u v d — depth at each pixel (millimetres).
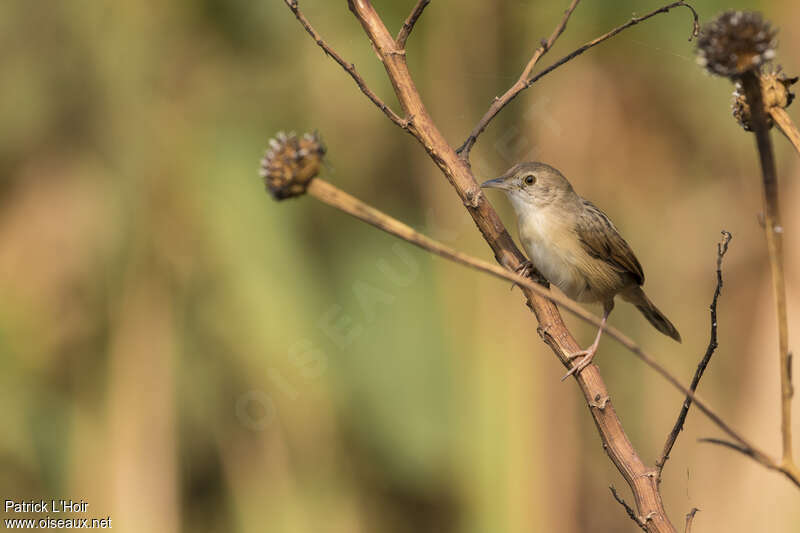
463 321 10539
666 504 10945
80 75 10945
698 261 11352
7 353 10336
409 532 10859
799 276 8977
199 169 10586
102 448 10094
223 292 10406
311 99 11078
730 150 11078
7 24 10977
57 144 10859
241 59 11219
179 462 10398
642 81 10969
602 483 10977
